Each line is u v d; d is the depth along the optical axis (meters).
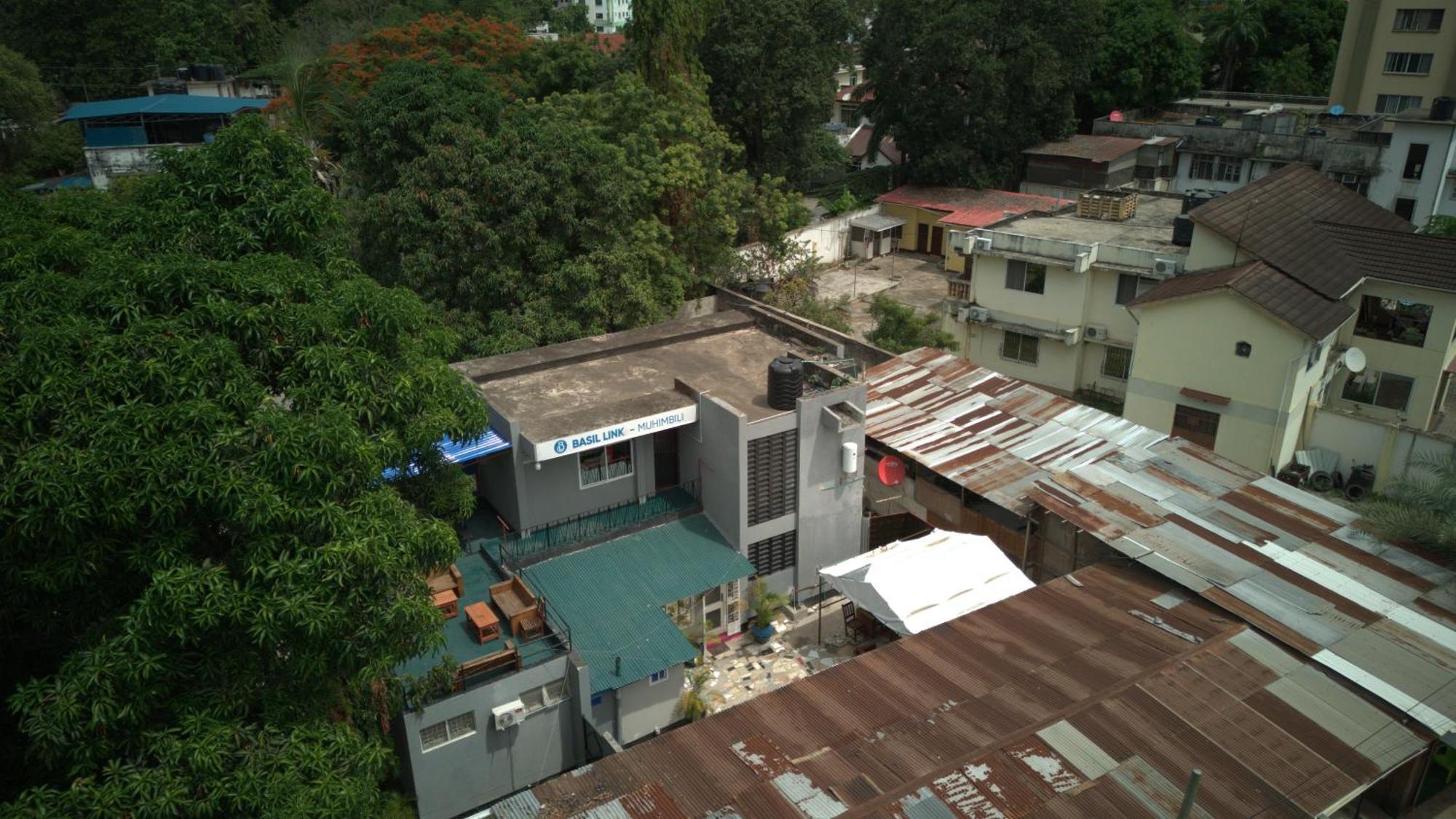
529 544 21.69
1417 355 29.75
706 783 14.84
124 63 67.56
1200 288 28.30
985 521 24.06
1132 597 19.27
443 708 16.73
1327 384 31.20
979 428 26.05
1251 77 68.25
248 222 15.09
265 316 12.95
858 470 23.50
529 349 26.92
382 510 12.63
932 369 29.75
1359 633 17.50
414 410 14.41
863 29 56.38
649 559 21.59
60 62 66.50
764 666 21.75
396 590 12.85
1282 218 31.19
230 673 11.72
